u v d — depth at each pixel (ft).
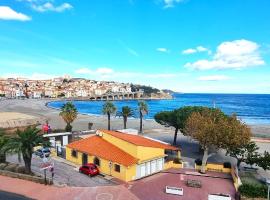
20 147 128.57
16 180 128.36
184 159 182.91
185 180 140.36
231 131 145.59
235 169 141.69
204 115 182.39
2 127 296.10
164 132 304.91
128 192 119.24
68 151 169.99
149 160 147.54
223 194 114.21
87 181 132.16
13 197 107.76
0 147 146.51
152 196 116.37
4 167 143.23
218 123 152.76
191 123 164.96
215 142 146.10
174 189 119.34
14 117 362.12
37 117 386.32
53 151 184.34
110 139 163.63
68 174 142.20
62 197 109.81
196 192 123.44
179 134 291.38
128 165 134.92
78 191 117.29
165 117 213.66
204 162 151.94
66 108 255.09
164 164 159.22
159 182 136.15
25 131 134.00
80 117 451.53
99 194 114.93
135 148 144.46
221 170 155.63
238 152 151.94
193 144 236.02
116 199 110.11
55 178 134.21
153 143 165.89
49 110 587.27
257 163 146.72
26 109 604.90
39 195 110.83
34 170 145.59
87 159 157.99
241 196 118.21
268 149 231.71
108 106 288.10
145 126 358.64
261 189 118.21
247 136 146.82
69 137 217.97
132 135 183.01
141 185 130.41
